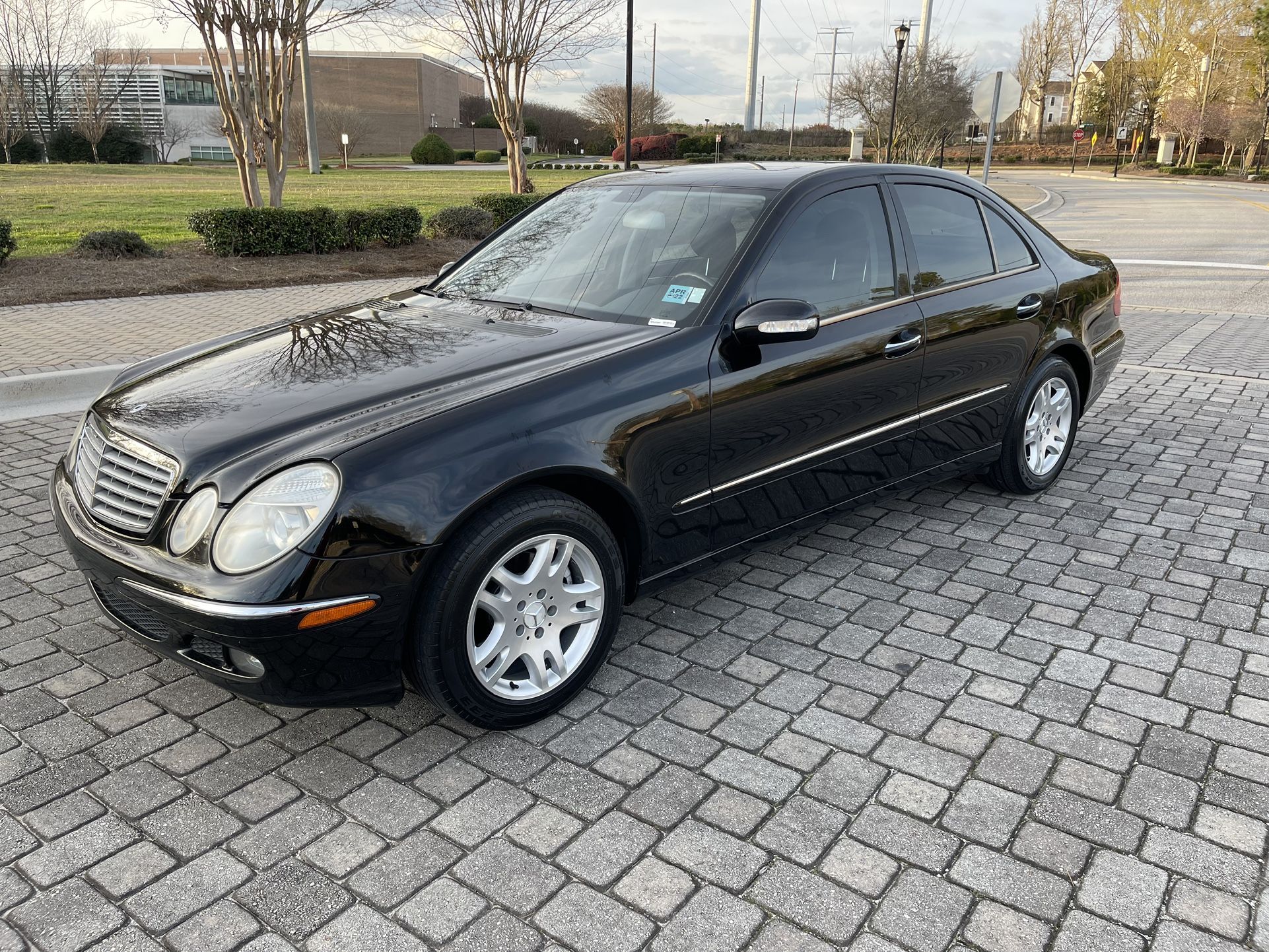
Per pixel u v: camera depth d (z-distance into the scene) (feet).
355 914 7.29
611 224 12.74
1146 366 26.25
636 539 10.30
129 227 54.49
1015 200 100.12
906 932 7.09
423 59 260.83
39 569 13.26
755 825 8.24
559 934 7.08
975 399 14.11
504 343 10.51
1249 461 18.03
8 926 7.15
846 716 9.85
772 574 13.25
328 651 8.30
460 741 9.48
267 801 8.59
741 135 220.84
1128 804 8.50
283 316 31.86
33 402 21.85
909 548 14.08
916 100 133.39
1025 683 10.46
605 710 10.00
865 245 12.42
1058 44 256.52
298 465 8.30
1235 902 7.36
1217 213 87.35
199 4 43.86
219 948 6.96
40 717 9.84
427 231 54.39
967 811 8.41
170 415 9.41
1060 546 14.14
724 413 10.61
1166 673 10.66
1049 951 6.91
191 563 8.29
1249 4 202.49
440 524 8.39
